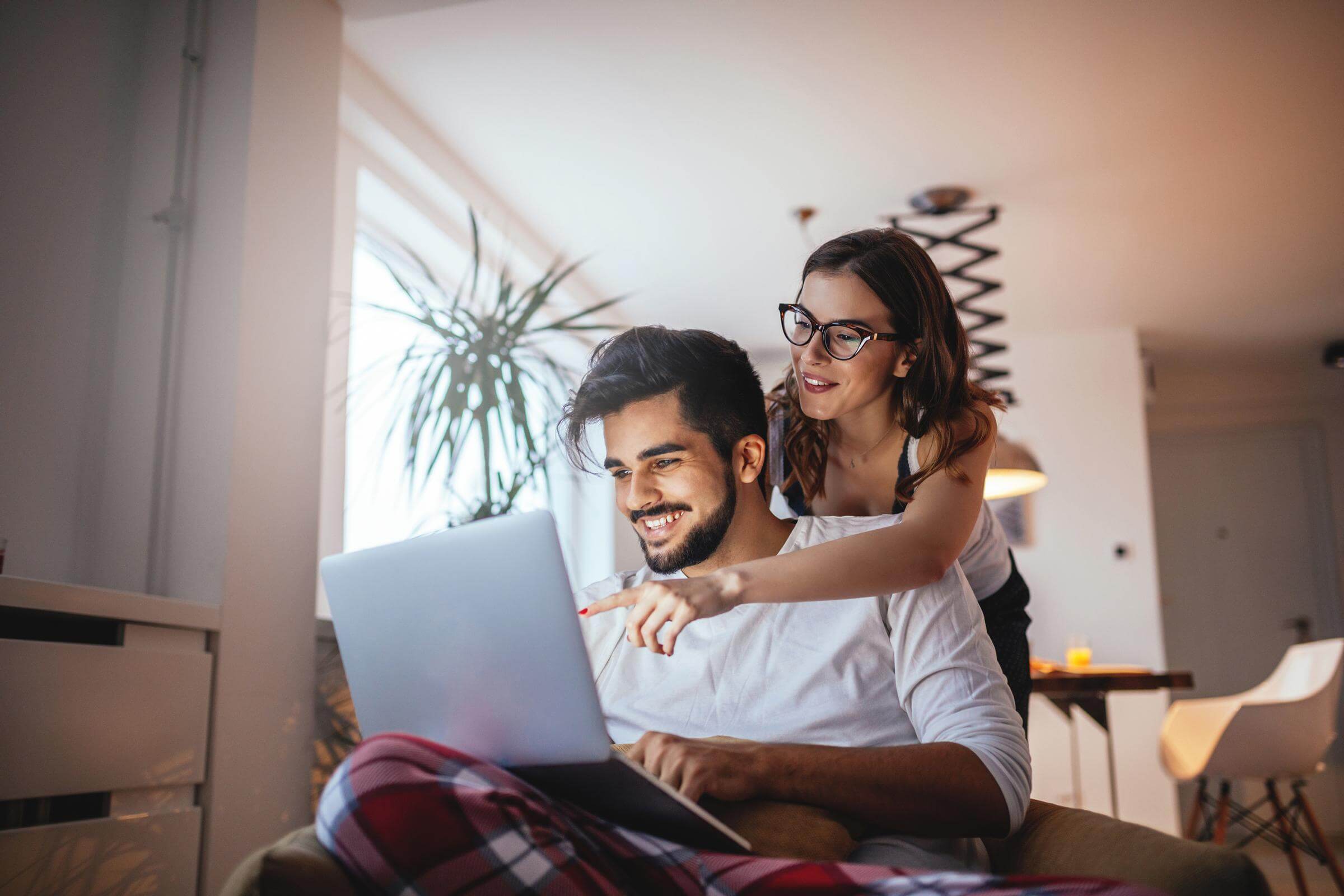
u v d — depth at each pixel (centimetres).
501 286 313
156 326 244
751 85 359
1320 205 452
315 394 265
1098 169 420
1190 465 723
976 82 357
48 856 151
